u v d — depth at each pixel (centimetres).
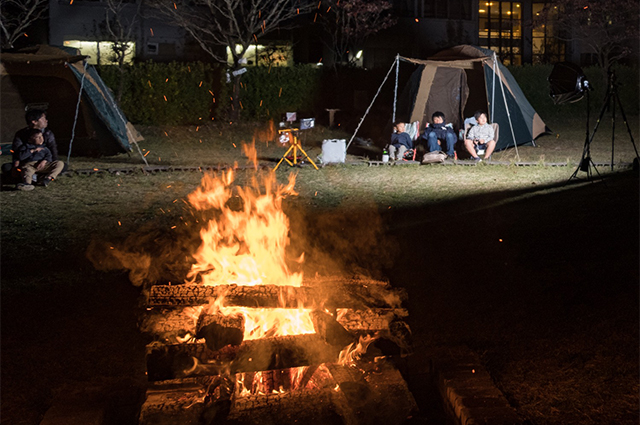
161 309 396
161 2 2047
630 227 670
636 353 364
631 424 296
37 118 1034
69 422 291
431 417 323
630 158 1320
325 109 1984
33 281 522
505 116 1422
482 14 2803
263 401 303
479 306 452
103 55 2297
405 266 562
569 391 328
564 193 920
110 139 1348
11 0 1938
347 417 294
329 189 1004
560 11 2664
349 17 2352
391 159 1284
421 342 392
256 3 2102
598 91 2389
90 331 415
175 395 315
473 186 1022
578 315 424
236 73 1888
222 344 329
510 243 633
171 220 775
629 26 2433
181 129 1884
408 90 1522
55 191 972
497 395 310
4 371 359
